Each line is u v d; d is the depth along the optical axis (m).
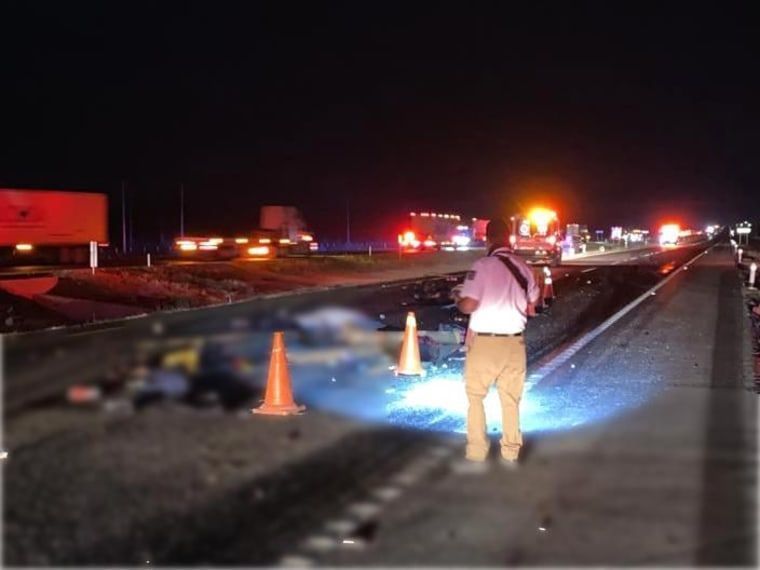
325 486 7.28
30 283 25.77
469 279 7.92
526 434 9.09
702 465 7.86
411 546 5.96
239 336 17.06
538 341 16.92
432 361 14.41
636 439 8.83
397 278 38.69
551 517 6.40
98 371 13.07
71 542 6.04
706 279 36.34
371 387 11.98
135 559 5.73
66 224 41.03
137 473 7.68
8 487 7.20
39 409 10.30
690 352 15.42
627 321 20.47
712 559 5.67
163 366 13.66
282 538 6.12
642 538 6.09
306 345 15.79
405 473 7.67
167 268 35.31
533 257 49.59
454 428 9.49
